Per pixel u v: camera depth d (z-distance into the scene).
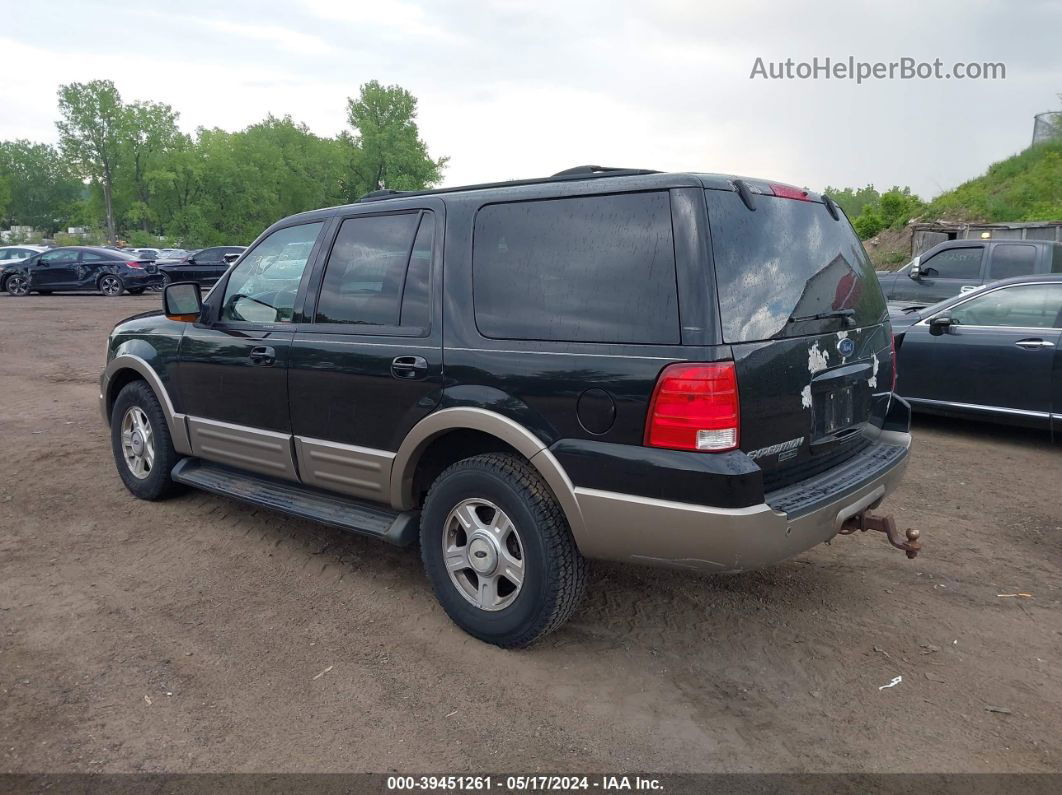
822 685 3.16
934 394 7.22
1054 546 4.57
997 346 6.80
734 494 2.76
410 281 3.62
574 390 3.01
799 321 3.14
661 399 2.81
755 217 3.09
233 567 4.24
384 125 84.25
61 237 92.88
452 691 3.10
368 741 2.80
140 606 3.80
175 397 4.80
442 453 3.71
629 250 2.97
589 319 3.03
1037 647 3.45
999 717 2.95
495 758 2.71
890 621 3.67
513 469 3.24
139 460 5.23
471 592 3.48
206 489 4.65
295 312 4.09
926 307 7.87
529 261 3.24
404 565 4.28
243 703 3.02
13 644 3.43
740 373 2.81
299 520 4.92
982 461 6.34
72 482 5.64
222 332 4.45
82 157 72.12
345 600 3.87
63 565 4.26
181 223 72.94
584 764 2.69
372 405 3.67
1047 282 6.70
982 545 4.58
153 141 73.06
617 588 3.98
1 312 18.61
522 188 3.35
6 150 124.69
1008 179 27.67
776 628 3.60
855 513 3.30
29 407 8.31
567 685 3.15
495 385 3.23
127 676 3.19
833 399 3.39
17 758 2.68
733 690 3.12
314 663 3.30
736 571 2.87
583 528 3.04
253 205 76.38
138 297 24.61
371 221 3.88
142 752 2.72
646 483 2.87
